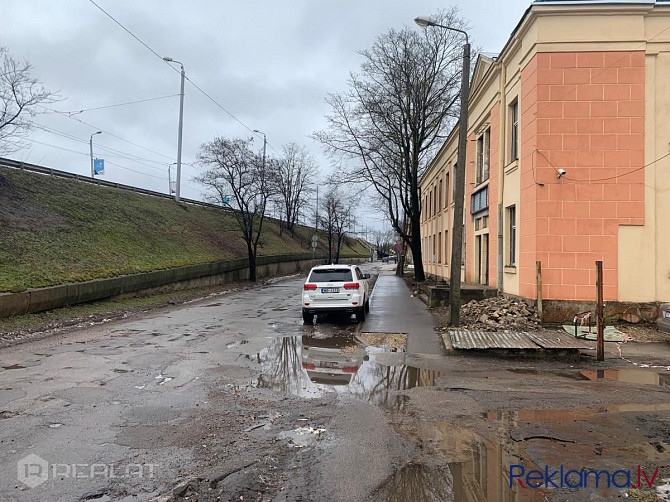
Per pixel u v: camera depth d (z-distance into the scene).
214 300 19.97
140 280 18.28
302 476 3.90
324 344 10.08
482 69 17.81
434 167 32.38
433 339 10.67
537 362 8.44
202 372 7.52
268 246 42.31
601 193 11.49
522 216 12.77
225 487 3.71
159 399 6.03
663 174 11.41
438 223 30.77
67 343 9.97
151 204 31.70
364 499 3.54
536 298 11.67
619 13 11.48
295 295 22.39
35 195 21.91
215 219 38.09
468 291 15.00
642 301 11.29
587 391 6.57
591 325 11.25
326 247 66.50
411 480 3.85
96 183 29.33
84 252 18.47
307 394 6.34
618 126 11.48
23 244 16.50
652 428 5.05
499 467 4.10
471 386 6.81
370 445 4.56
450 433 4.91
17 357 8.54
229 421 5.23
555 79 11.67
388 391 6.53
